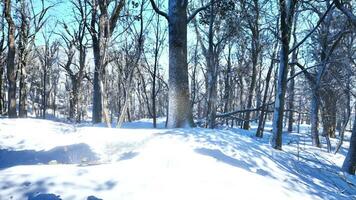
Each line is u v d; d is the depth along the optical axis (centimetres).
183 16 1326
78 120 2631
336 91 2517
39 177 593
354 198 864
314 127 2348
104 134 1036
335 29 2055
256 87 3491
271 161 981
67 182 581
